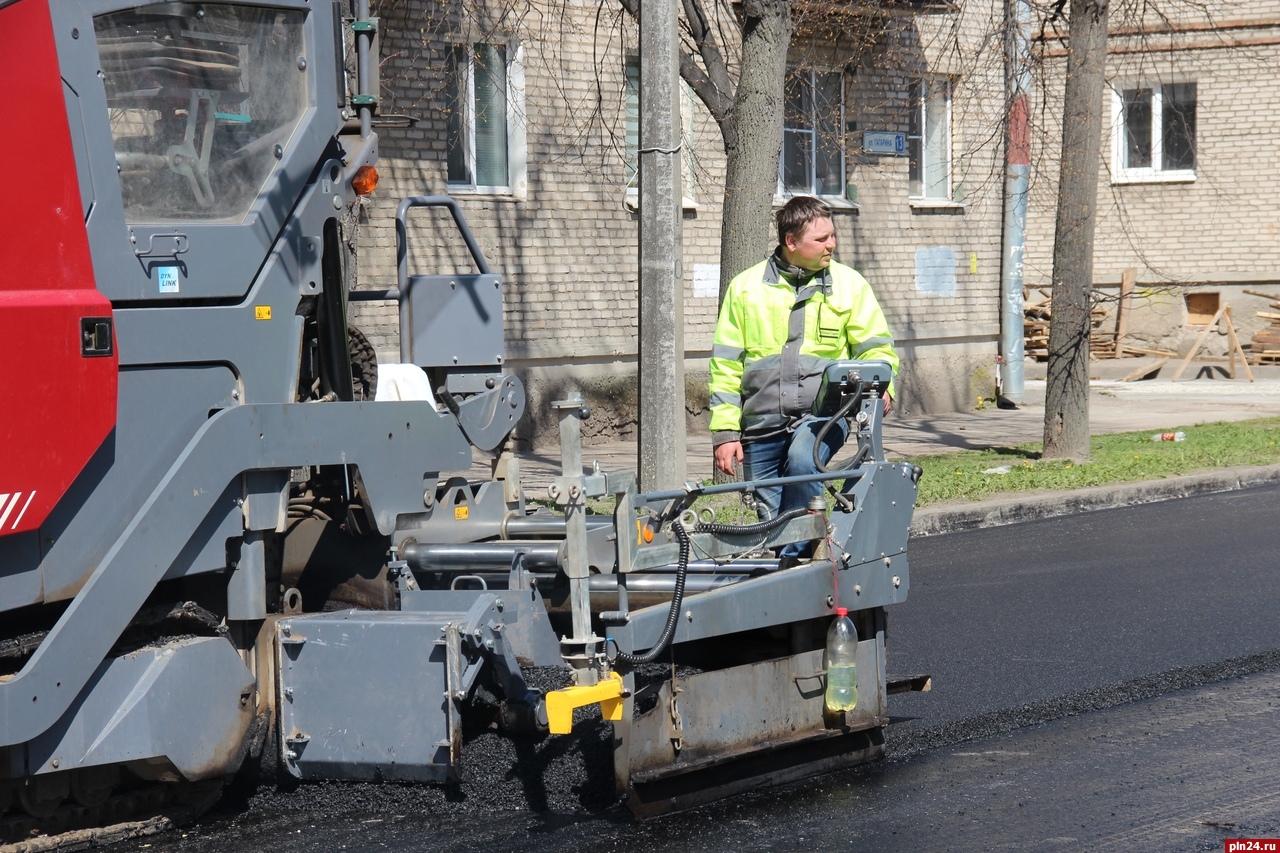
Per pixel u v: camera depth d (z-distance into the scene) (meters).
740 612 7.39
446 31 22.73
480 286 9.36
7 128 6.12
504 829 7.04
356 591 7.97
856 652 8.05
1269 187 40.03
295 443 7.14
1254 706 9.62
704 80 16.88
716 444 9.32
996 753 8.56
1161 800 7.62
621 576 6.93
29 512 6.09
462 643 7.00
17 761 6.24
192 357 6.85
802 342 9.13
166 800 7.12
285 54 7.36
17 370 6.04
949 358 31.19
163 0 6.81
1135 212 41.50
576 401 6.84
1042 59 23.19
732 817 7.29
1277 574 14.28
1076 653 11.13
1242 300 40.62
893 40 28.97
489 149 23.81
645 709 7.32
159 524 6.57
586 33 24.45
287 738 7.16
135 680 6.54
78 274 6.39
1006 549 16.14
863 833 7.07
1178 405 31.86
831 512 8.32
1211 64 40.16
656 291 14.52
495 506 8.94
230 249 7.03
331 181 7.57
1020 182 31.19
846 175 29.28
